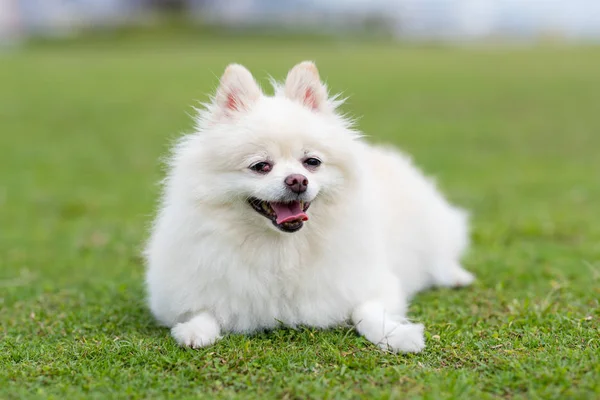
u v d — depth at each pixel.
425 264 1.46
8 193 2.53
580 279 1.50
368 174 1.31
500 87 5.73
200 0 16.88
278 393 1.15
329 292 1.28
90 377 1.19
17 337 1.31
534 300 1.41
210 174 1.25
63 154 3.37
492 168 2.95
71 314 1.38
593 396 1.12
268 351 1.23
